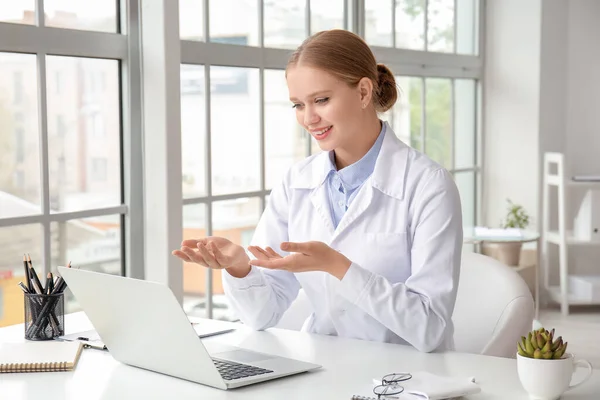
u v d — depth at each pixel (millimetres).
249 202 3502
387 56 4391
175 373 1660
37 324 1963
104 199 2914
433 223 1877
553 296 5336
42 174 2695
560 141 5621
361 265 1972
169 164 2924
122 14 2902
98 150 2883
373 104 1992
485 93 5477
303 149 3803
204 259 1860
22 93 2619
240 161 3441
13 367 1712
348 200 2025
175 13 2902
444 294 1829
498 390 1579
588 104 5707
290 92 1899
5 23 2514
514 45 5379
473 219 5480
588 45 5672
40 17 2639
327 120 1874
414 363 1759
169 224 2947
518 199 5445
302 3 3754
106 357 1828
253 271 1994
